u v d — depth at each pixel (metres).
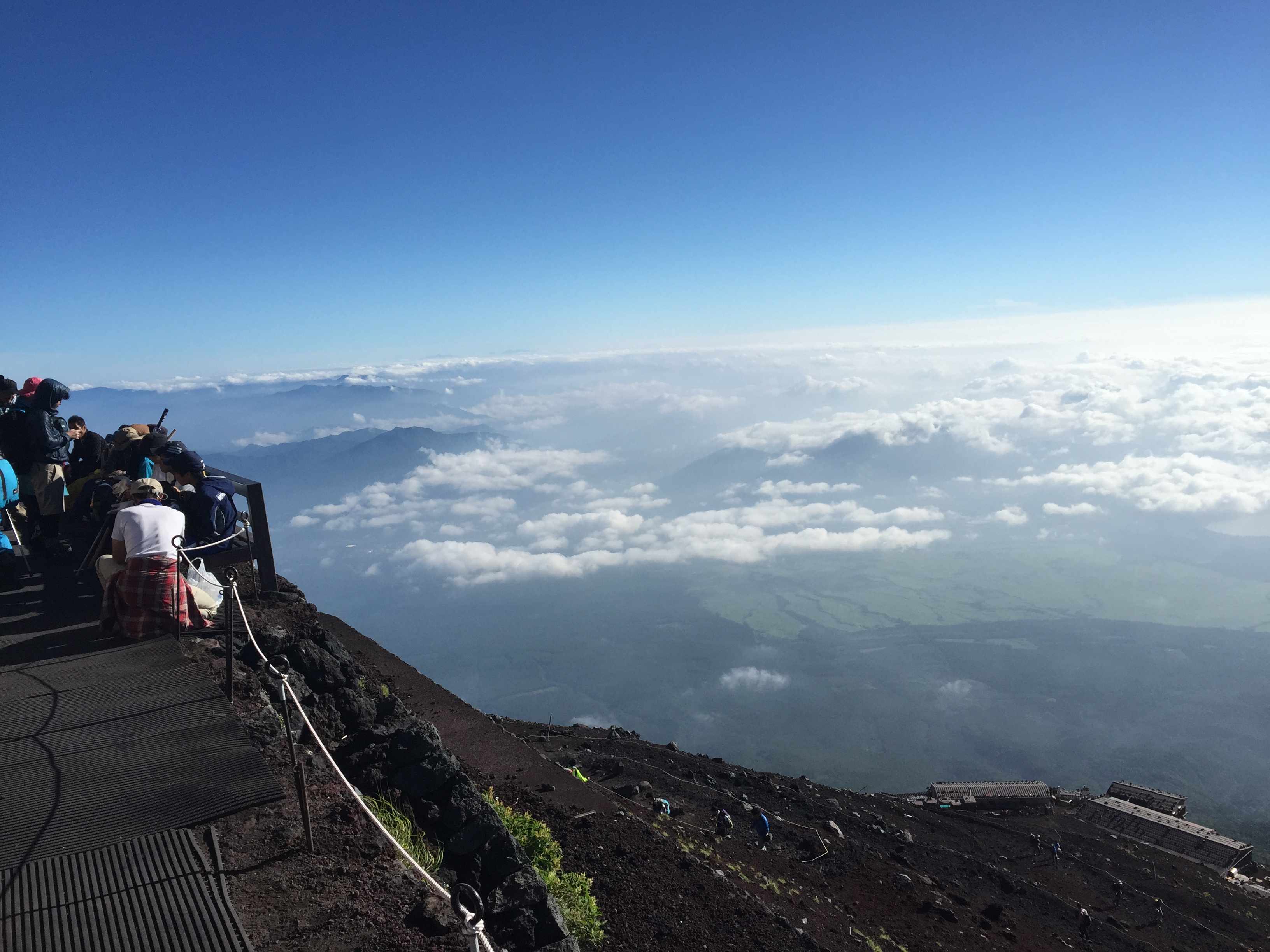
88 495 9.60
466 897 3.28
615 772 19.58
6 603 8.36
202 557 8.34
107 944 2.97
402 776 5.61
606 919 7.36
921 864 21.83
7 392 10.59
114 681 5.89
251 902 3.47
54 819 3.86
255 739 5.01
